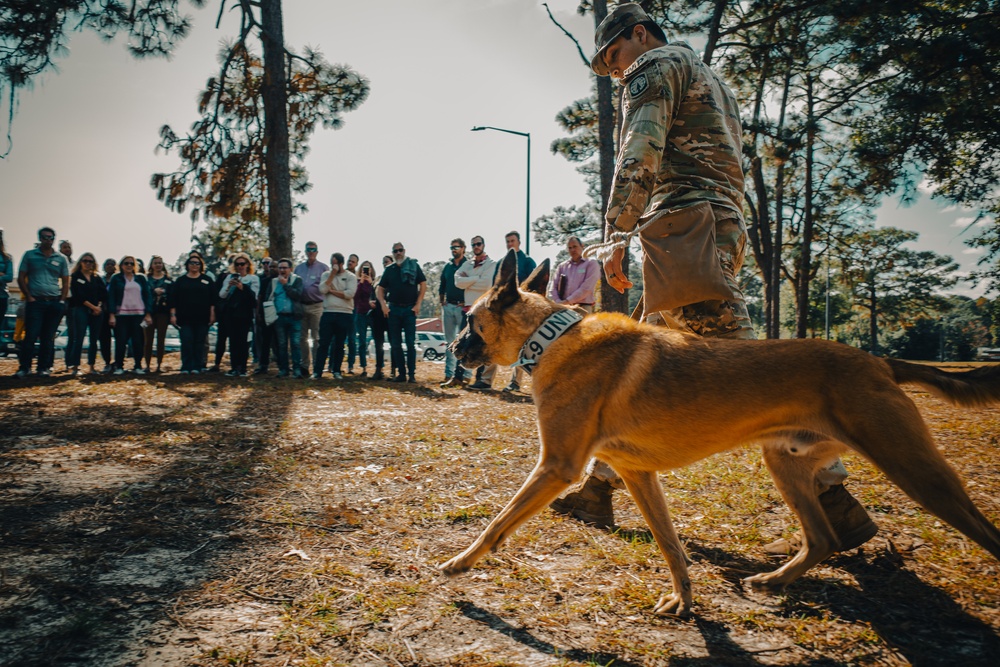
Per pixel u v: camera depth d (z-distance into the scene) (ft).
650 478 9.40
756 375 8.54
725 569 10.16
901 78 44.55
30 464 15.42
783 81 68.33
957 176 48.70
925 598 8.95
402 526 11.75
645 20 12.22
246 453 17.20
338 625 7.97
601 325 9.74
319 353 36.65
